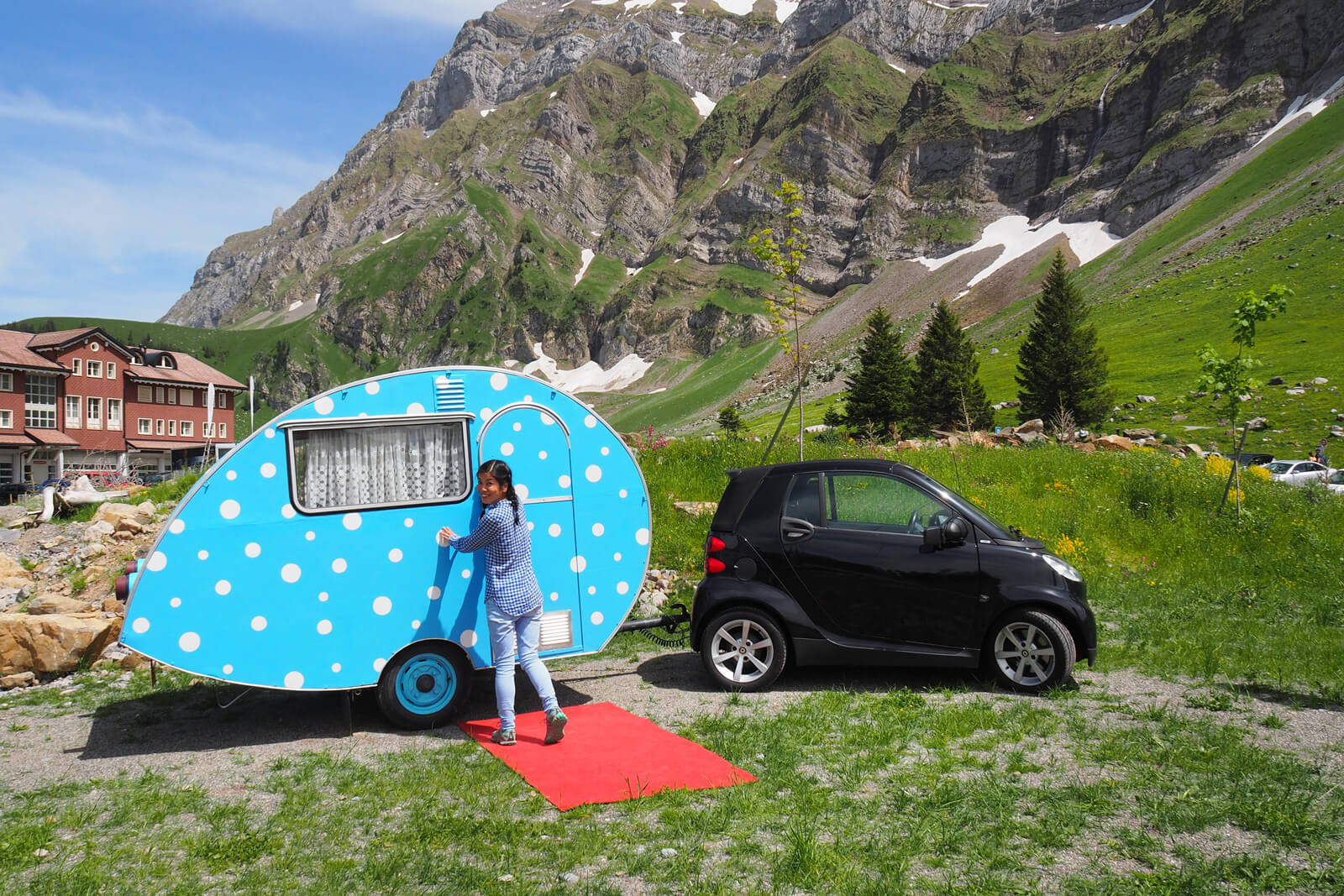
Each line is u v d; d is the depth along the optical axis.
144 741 6.06
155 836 4.26
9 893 3.61
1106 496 15.72
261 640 5.95
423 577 6.32
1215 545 13.27
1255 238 119.56
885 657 6.88
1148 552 13.30
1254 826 4.13
